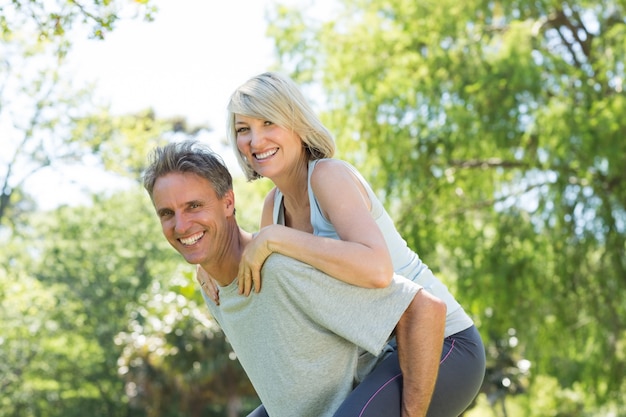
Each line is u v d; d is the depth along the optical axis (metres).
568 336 13.51
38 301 22.75
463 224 14.04
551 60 12.99
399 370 2.59
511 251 13.49
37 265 27.23
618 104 11.94
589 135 11.91
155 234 27.89
